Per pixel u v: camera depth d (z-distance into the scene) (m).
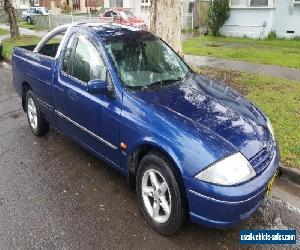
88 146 4.74
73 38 4.92
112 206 4.14
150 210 3.78
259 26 19.06
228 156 3.25
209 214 3.24
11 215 3.97
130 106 3.87
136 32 4.96
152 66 4.56
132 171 4.01
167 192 3.55
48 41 5.79
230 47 15.44
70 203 4.20
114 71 4.18
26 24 31.08
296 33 18.39
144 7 32.12
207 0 23.81
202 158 3.22
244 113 4.00
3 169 4.98
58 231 3.72
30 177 4.77
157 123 3.58
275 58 12.27
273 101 7.42
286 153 5.12
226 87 4.80
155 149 3.61
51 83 5.14
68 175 4.82
